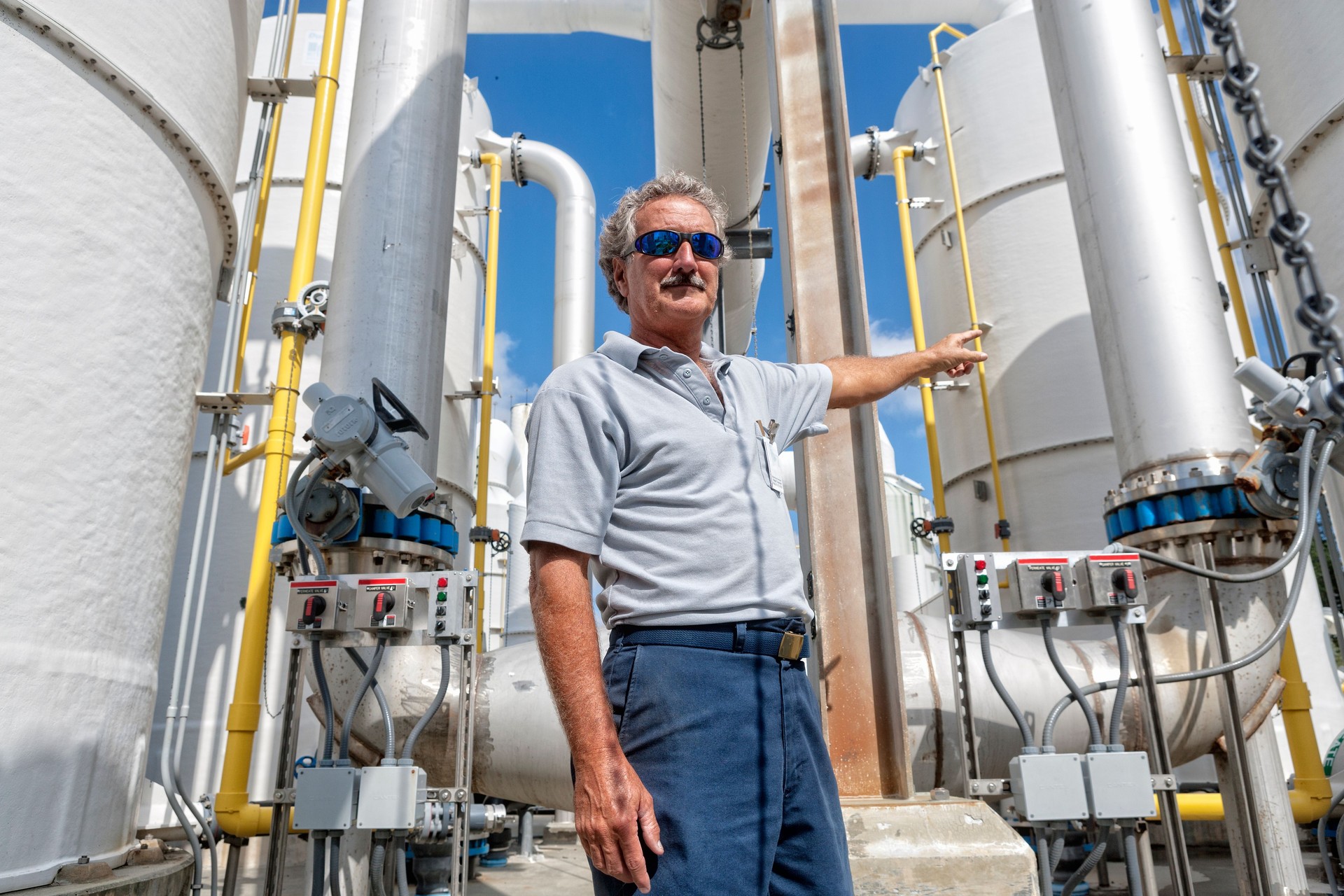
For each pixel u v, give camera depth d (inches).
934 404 308.8
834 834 45.4
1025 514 259.4
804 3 132.0
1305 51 164.4
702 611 44.3
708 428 48.6
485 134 317.7
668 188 56.3
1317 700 222.8
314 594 102.0
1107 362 141.1
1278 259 169.9
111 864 118.2
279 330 156.2
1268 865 122.8
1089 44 148.8
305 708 211.8
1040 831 94.7
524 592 498.6
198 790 203.6
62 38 118.9
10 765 103.2
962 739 102.5
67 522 114.5
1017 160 281.4
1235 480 116.6
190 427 150.6
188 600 145.0
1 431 106.6
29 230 112.7
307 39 271.6
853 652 106.5
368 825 95.3
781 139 124.7
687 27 237.9
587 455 45.3
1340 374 30.2
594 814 38.6
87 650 116.2
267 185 182.2
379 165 147.3
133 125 130.6
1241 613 122.8
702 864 39.5
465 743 101.8
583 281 322.3
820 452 113.5
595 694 40.9
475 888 193.9
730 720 42.6
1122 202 140.6
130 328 127.6
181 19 141.3
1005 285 276.1
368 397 135.3
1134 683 100.7
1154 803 93.0
